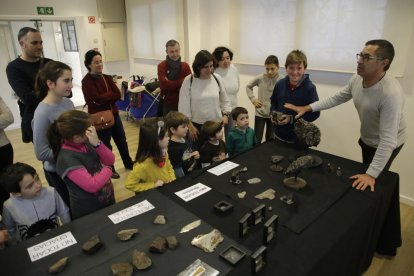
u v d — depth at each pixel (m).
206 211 1.21
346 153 2.83
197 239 1.01
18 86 2.03
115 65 5.56
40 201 1.47
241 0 3.27
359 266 1.46
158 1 4.40
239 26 3.39
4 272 0.90
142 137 1.55
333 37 2.61
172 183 1.46
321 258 0.96
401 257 1.92
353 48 2.51
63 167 1.34
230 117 2.63
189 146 2.22
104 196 1.54
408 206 2.52
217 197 1.33
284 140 2.12
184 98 2.38
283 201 1.28
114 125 2.95
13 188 1.38
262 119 2.99
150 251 0.97
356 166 1.64
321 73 2.83
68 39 6.66
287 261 0.94
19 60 2.06
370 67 1.44
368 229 1.36
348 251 1.20
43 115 1.56
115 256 0.95
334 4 2.54
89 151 1.44
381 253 1.90
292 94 2.05
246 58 3.42
